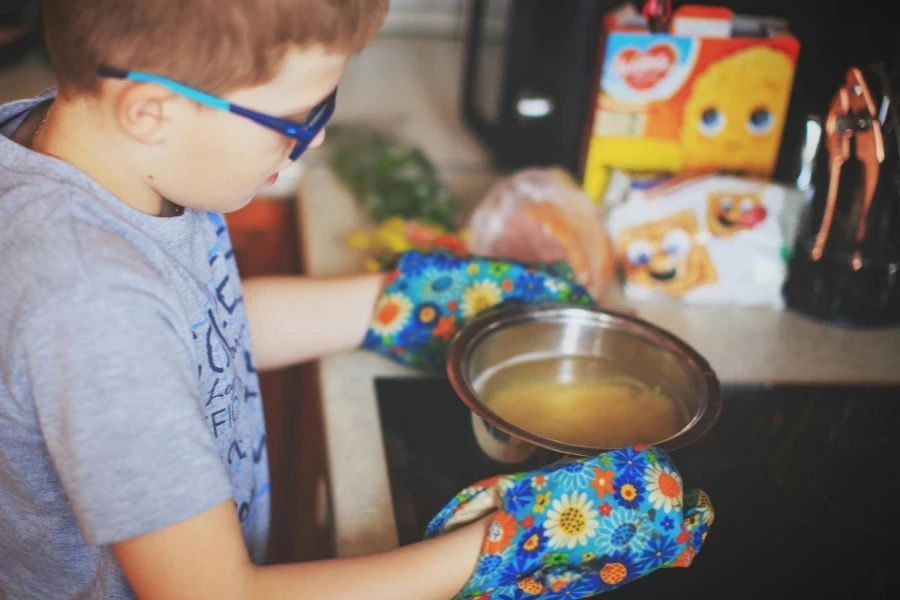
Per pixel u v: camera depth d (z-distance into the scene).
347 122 1.88
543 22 1.52
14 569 0.77
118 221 0.66
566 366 0.98
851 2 1.19
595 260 1.20
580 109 1.38
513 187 1.26
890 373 1.08
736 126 1.25
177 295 0.67
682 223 1.20
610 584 0.71
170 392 0.63
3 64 1.97
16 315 0.61
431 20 2.52
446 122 1.96
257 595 0.67
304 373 1.57
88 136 0.67
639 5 1.29
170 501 0.62
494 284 1.04
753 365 1.08
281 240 1.83
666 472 0.74
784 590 0.75
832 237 1.17
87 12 0.59
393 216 1.42
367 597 0.69
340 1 0.61
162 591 0.65
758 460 0.90
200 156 0.66
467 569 0.71
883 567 0.77
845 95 1.04
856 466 0.90
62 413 0.61
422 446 0.92
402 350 1.04
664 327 1.15
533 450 0.80
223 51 0.60
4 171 0.66
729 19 1.19
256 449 0.94
